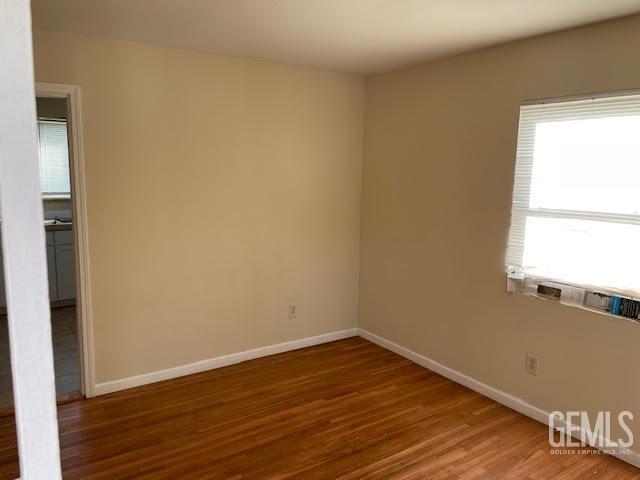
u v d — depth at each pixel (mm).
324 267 4148
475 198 3223
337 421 2877
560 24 2533
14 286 537
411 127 3678
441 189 3465
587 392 2668
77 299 3076
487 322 3205
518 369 3029
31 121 527
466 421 2904
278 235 3832
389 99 3869
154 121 3158
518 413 3020
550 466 2459
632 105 2402
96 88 2936
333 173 4062
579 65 2592
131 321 3238
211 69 3328
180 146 3277
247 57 3426
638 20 2334
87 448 2553
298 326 4078
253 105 3549
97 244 3049
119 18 2543
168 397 3152
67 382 3352
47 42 2762
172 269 3359
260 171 3658
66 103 2924
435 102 3457
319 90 3861
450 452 2568
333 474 2361
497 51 3002
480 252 3219
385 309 4105
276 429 2775
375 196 4102
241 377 3488
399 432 2764
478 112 3154
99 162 2994
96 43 2904
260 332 3859
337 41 2963
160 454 2510
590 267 2637
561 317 2766
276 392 3254
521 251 2971
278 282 3893
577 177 2656
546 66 2746
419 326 3760
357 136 4156
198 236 3436
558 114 2719
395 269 3955
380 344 4191
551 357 2834
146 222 3211
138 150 3123
